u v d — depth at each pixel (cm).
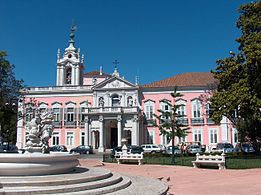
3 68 3697
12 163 1137
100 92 5200
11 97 3900
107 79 5184
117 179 1253
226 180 1490
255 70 2614
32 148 1572
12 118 4462
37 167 1156
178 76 5484
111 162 2817
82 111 5231
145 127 5084
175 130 2797
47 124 1625
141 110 5019
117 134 4922
